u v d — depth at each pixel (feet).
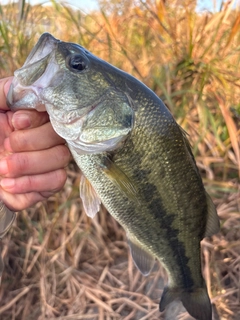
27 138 0.57
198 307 0.72
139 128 0.58
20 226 1.04
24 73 0.55
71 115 0.57
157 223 0.65
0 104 0.60
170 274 0.71
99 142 0.58
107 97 0.58
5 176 0.60
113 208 0.62
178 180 0.62
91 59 0.59
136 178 0.60
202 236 0.70
